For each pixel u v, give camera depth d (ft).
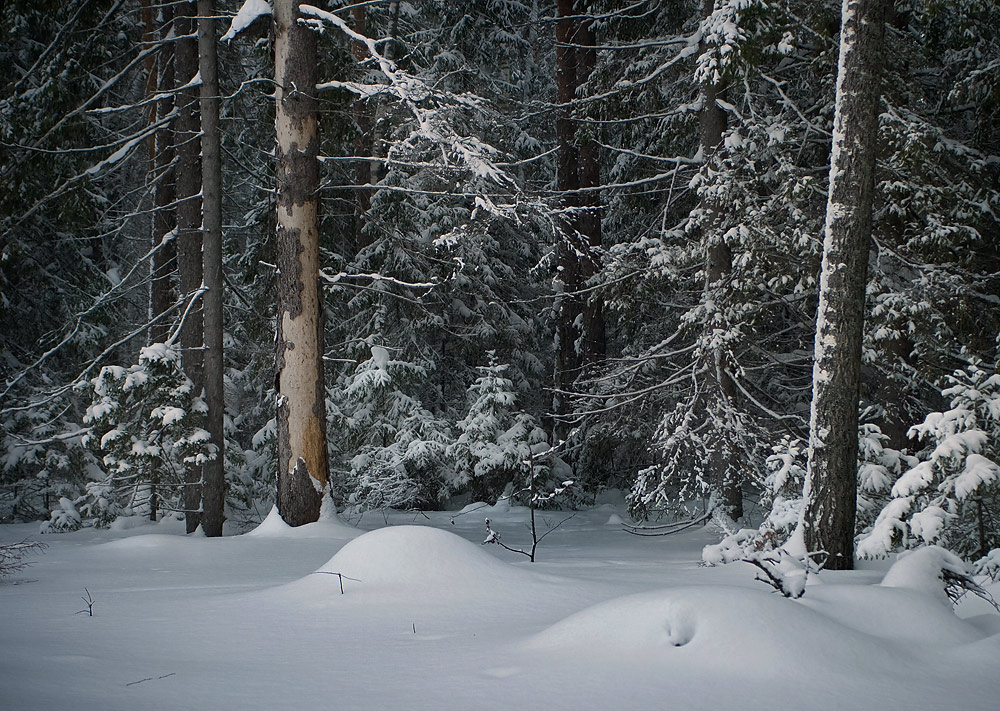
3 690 13.52
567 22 68.08
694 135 55.67
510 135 76.69
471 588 22.85
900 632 16.87
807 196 44.32
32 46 62.23
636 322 57.93
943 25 50.52
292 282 42.88
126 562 33.24
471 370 74.49
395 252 64.90
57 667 15.47
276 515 42.22
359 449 62.80
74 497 63.67
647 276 48.55
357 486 59.62
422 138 47.50
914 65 48.57
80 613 21.65
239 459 56.34
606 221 75.10
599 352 65.77
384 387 61.93
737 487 46.93
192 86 46.26
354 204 57.67
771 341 55.36
